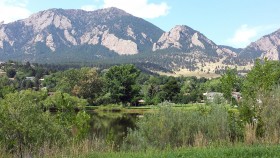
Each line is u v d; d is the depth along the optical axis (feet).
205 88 513.45
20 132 61.67
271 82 78.07
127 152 67.67
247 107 77.00
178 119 77.92
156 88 458.09
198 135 72.84
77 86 455.22
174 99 417.49
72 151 64.34
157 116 79.41
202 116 80.12
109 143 75.31
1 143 61.05
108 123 224.12
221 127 75.25
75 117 83.25
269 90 77.30
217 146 66.80
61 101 87.81
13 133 61.31
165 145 75.66
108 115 316.19
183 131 76.38
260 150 52.44
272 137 69.67
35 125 64.85
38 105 71.00
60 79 523.29
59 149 65.77
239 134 76.59
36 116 67.05
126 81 436.76
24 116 62.64
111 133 87.15
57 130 72.84
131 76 438.40
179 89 428.56
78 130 79.97
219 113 77.41
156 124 77.41
